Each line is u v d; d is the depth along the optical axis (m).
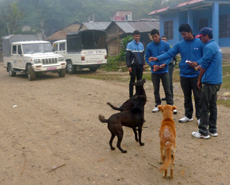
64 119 6.75
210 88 4.84
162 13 23.39
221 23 20.64
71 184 3.74
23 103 8.68
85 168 4.18
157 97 6.92
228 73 12.92
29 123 6.55
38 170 4.17
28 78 14.57
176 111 6.68
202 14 22.11
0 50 33.91
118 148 4.66
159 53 6.55
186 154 4.48
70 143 5.20
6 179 3.95
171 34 23.48
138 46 7.47
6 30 58.88
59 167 4.24
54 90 10.72
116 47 29.77
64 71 14.48
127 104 5.32
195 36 5.18
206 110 4.97
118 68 17.89
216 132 5.21
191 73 5.61
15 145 5.20
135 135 5.06
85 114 7.11
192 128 5.67
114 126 4.54
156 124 6.06
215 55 4.73
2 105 8.54
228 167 4.01
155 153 4.61
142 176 3.86
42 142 5.29
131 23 30.28
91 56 15.52
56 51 17.38
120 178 3.83
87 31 15.13
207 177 3.76
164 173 3.78
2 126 6.41
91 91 10.23
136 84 5.66
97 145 5.06
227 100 7.92
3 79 15.25
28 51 14.45
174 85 10.97
